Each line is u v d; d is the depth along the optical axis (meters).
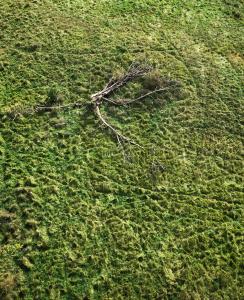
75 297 14.55
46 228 15.76
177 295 14.98
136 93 20.16
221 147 19.06
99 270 15.16
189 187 17.66
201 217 16.94
